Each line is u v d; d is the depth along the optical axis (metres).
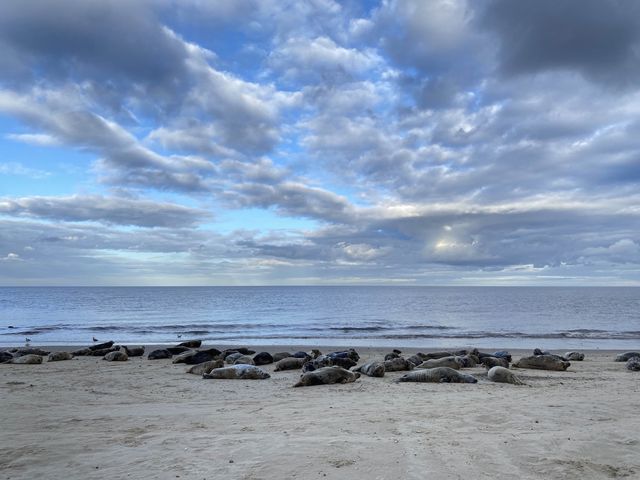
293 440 5.94
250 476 4.67
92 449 5.68
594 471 4.75
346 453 5.35
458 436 6.13
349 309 58.03
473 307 62.38
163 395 10.29
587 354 21.05
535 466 4.89
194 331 32.97
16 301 77.38
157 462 5.16
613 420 7.15
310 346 24.80
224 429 6.66
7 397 9.66
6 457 5.40
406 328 35.19
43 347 23.52
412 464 4.96
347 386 11.77
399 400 9.37
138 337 29.58
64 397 9.81
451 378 12.52
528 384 12.12
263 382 12.62
